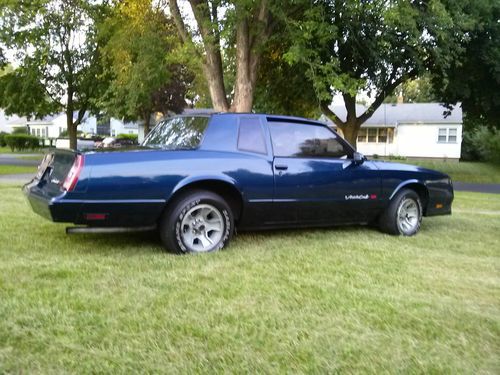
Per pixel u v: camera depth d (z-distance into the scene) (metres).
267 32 11.58
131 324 2.85
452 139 35.69
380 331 2.88
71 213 4.11
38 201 4.38
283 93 18.92
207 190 4.75
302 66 14.70
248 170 4.84
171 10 12.29
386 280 3.92
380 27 13.28
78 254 4.51
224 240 4.80
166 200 4.41
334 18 12.46
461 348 2.69
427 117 36.38
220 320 2.96
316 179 5.28
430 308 3.28
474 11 15.02
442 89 19.34
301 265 4.30
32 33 22.23
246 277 3.87
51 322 2.85
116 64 15.16
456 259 4.76
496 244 5.65
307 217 5.36
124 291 3.44
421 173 6.25
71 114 25.61
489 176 23.56
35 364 2.36
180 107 27.56
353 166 5.60
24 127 68.06
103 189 4.15
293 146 5.27
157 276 3.83
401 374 2.38
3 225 5.78
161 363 2.41
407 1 11.08
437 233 6.36
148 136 5.64
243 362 2.44
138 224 4.41
